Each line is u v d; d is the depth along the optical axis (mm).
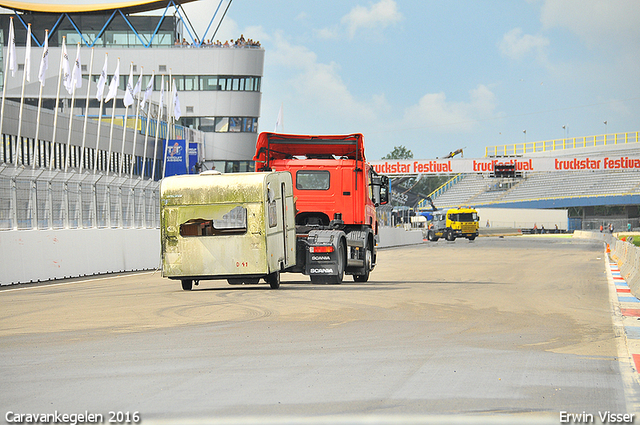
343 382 15617
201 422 12281
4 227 46938
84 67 162625
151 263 65938
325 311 29328
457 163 179000
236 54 165875
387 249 117000
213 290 40344
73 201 54844
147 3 158750
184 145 141125
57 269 51188
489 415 12719
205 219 38625
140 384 15539
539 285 44156
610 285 44719
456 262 74312
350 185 45812
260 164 46375
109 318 27688
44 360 18641
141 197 65625
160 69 164625
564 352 19672
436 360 18312
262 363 17875
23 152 102312
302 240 44375
